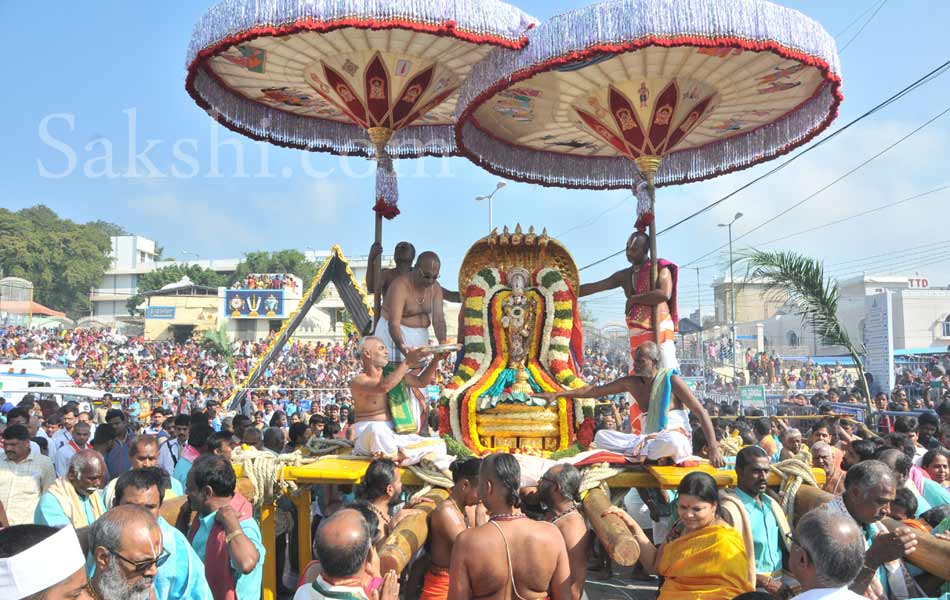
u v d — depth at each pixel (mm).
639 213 8633
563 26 6844
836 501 5113
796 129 8961
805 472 6172
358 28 6762
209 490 5000
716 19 6617
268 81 8898
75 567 2742
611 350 42906
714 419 13203
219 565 4812
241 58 8188
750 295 49812
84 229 80875
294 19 6754
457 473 5609
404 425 7152
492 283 8344
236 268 75375
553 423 7754
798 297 14328
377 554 4652
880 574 4973
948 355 28000
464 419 7770
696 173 10398
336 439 7590
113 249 88562
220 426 14836
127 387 32875
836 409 15742
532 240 8625
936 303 39469
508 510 4363
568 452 7340
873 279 49844
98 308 78500
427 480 6602
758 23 6730
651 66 7758
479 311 8258
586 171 10891
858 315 37750
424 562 5613
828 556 3340
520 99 8758
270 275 59562
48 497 5453
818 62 7082
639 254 8648
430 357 7457
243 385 20375
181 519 5566
